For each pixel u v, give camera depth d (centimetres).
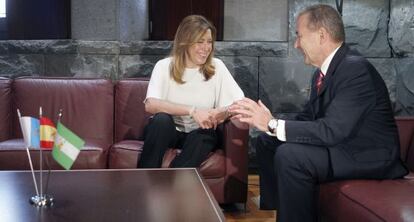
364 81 185
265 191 224
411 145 223
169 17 339
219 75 265
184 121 261
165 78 261
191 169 197
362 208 159
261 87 336
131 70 334
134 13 340
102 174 187
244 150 250
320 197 191
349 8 329
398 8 327
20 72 334
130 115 294
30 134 154
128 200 154
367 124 189
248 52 333
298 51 335
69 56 332
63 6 334
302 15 200
